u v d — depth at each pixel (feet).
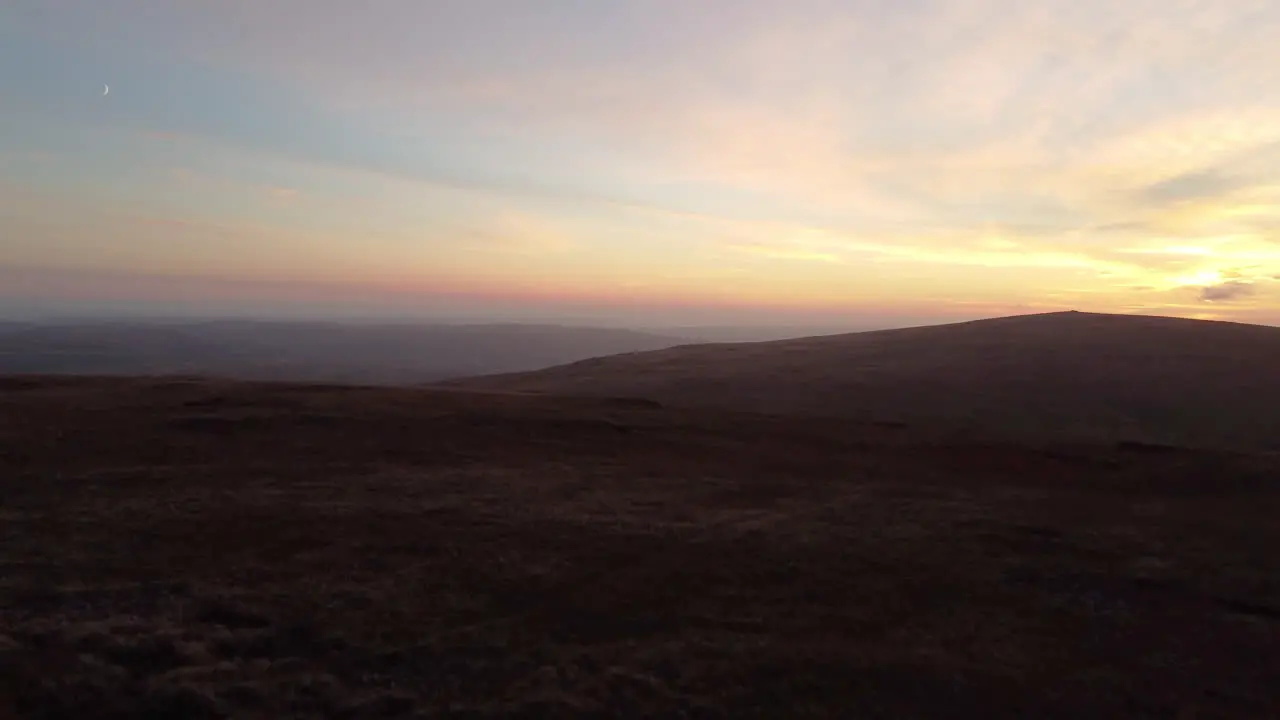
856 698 24.97
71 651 25.05
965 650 28.89
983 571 37.40
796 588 34.32
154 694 22.88
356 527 39.99
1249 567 39.19
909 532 43.19
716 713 23.67
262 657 26.04
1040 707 25.08
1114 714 24.89
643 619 30.45
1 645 24.70
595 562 36.35
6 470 48.65
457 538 38.83
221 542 37.06
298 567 34.22
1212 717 24.94
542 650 27.30
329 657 26.12
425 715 22.67
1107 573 37.73
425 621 29.22
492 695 24.08
